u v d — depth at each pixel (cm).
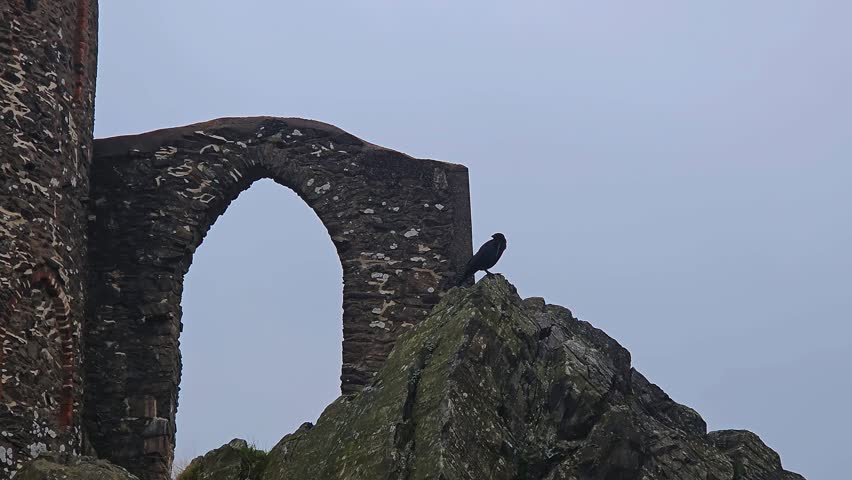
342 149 3884
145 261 3650
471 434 2569
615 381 2870
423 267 3828
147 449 3481
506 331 2795
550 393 2733
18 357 3094
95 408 3503
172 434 3578
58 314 3272
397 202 3872
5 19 3275
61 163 3353
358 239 3822
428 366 2719
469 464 2522
